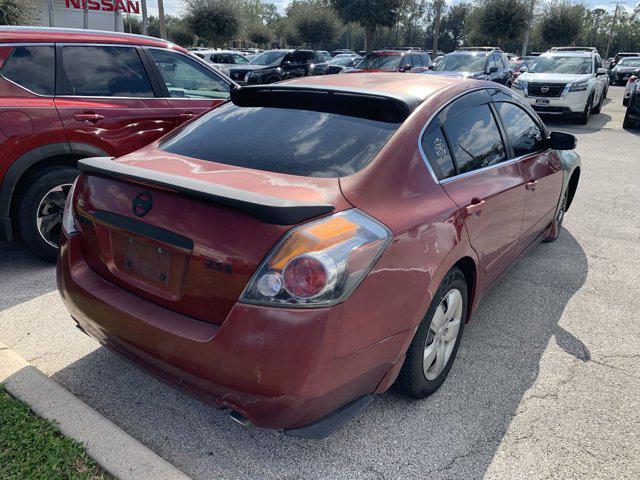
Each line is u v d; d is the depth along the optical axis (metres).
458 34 71.44
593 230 5.69
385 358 2.19
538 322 3.67
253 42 63.44
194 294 2.06
